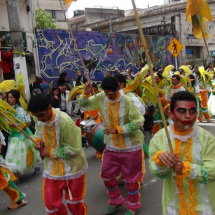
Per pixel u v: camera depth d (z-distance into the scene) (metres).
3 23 11.05
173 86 6.28
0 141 3.43
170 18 21.56
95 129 4.30
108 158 3.16
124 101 3.01
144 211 3.34
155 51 18.14
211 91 8.88
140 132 3.17
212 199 1.88
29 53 11.01
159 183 4.15
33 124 5.87
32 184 4.41
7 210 3.62
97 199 3.76
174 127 1.94
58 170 2.59
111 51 14.87
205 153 1.84
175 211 1.92
